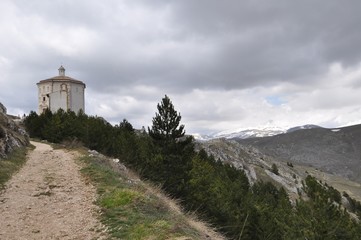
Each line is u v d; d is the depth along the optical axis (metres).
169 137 27.92
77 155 29.72
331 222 22.88
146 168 27.25
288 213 32.84
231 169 67.56
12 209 14.62
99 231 11.74
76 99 92.00
